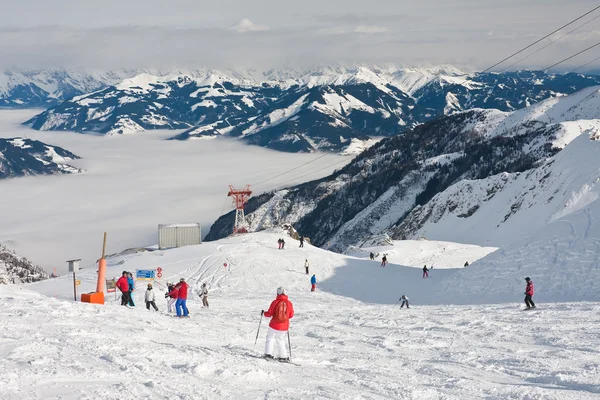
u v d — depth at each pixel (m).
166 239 88.50
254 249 76.50
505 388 12.77
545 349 18.56
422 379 13.88
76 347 14.52
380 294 54.97
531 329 23.25
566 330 22.53
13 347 13.77
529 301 32.44
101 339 16.33
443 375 14.57
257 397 11.23
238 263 68.44
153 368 12.84
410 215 188.25
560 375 14.01
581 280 41.81
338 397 11.39
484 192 168.50
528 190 148.88
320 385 12.66
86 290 57.69
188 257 73.00
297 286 59.44
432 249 101.19
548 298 40.66
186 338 19.16
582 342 19.53
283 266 67.19
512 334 22.14
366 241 116.06
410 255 96.56
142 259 74.94
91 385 10.75
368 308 39.97
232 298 48.19
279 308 15.80
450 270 67.81
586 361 16.14
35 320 19.34
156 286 57.59
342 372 14.67
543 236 52.44
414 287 56.91
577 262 44.81
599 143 143.62
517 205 146.62
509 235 134.75
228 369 13.24
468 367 15.76
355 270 66.19
